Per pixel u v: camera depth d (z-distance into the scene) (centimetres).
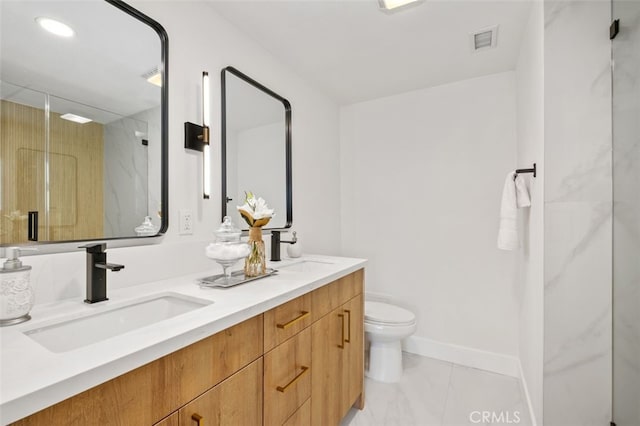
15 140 90
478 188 236
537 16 145
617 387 121
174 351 71
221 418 85
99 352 61
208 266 148
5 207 88
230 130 166
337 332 152
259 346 99
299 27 173
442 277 248
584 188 129
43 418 51
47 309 90
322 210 259
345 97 274
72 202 103
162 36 132
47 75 98
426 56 205
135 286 117
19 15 93
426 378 216
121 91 117
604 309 127
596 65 128
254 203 139
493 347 229
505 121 227
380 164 275
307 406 125
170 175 135
